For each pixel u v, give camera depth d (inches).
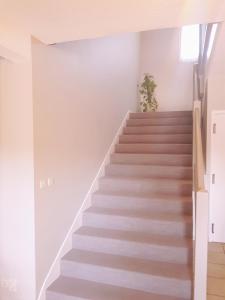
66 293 93.1
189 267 97.7
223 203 145.3
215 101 140.5
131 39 217.0
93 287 96.7
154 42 257.0
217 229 147.2
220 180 144.6
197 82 181.9
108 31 83.5
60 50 106.0
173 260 101.5
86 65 130.6
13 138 91.0
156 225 113.2
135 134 185.0
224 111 139.0
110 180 140.6
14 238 93.1
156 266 98.7
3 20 74.5
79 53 122.6
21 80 88.7
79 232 116.1
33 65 88.7
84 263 101.6
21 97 89.1
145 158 155.8
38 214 92.6
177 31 252.1
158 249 102.9
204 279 76.0
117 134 179.5
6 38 77.0
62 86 107.7
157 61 257.1
